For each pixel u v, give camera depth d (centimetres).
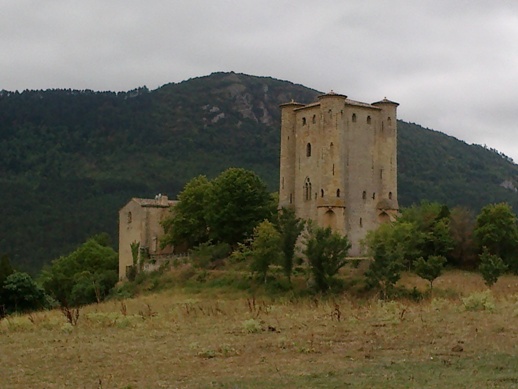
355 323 3316
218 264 9862
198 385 2139
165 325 3603
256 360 2517
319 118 10594
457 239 9956
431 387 2000
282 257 8606
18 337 3400
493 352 2459
